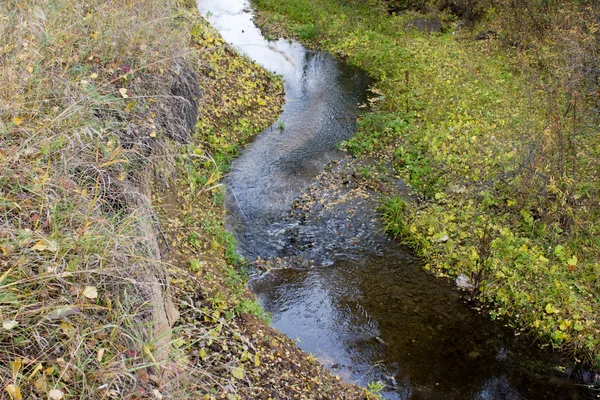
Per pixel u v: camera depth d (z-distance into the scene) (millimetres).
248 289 5895
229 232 6738
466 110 9703
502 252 6273
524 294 5805
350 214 7426
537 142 7453
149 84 5137
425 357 5281
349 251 6762
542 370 5188
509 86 10359
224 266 5816
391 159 8781
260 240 6824
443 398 4848
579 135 7789
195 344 3934
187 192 6449
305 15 16062
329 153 9023
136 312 2824
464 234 6707
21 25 4074
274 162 8633
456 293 6125
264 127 9758
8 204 2859
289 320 5586
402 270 6473
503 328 5660
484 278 6105
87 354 2529
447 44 13039
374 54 12992
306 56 13688
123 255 2949
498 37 12547
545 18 11406
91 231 2902
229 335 4363
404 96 10672
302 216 7371
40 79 3742
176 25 6820
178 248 5348
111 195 3529
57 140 3309
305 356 4848
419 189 7867
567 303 5574
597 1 10250
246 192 7738
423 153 8727
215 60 10039
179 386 2857
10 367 2285
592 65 8891
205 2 17859
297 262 6504
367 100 11164
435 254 6633
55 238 2760
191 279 4859
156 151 4941
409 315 5797
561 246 6074
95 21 4941
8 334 2369
